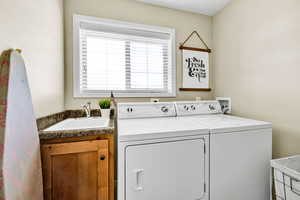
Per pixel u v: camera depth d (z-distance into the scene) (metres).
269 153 1.36
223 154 1.22
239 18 1.88
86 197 1.06
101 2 1.82
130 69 2.00
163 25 2.09
